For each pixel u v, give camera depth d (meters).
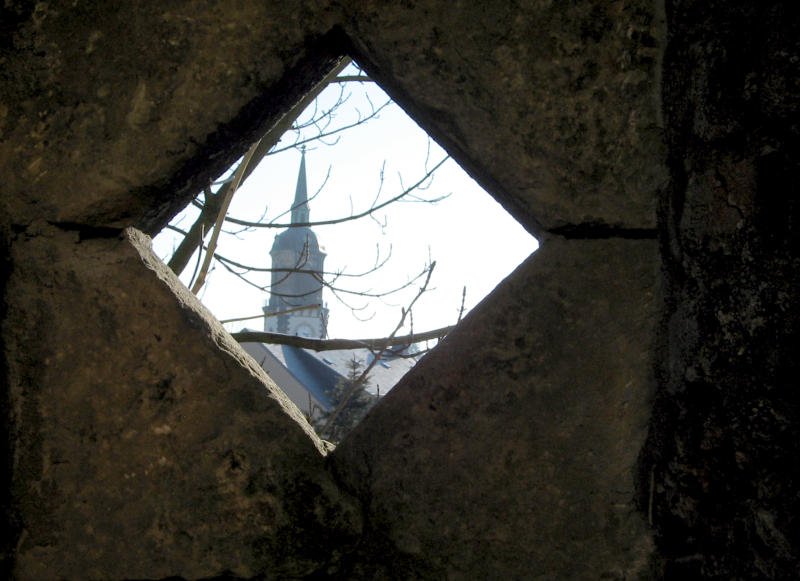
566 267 1.24
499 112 1.22
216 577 1.19
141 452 1.20
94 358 1.21
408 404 1.24
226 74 1.22
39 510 1.19
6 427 1.20
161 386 1.21
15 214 1.21
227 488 1.20
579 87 1.22
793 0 1.05
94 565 1.18
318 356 32.38
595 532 1.21
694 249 1.17
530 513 1.21
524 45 1.22
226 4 1.22
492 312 1.24
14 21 1.23
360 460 1.23
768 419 1.07
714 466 1.14
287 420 1.22
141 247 1.29
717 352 1.14
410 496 1.22
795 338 1.04
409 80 1.22
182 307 1.23
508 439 1.22
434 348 1.25
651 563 1.21
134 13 1.23
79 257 1.22
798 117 1.05
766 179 1.09
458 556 1.21
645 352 1.22
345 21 1.23
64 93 1.22
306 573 1.20
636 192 1.22
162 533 1.19
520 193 1.23
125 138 1.22
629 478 1.22
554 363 1.22
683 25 1.19
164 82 1.22
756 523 1.07
